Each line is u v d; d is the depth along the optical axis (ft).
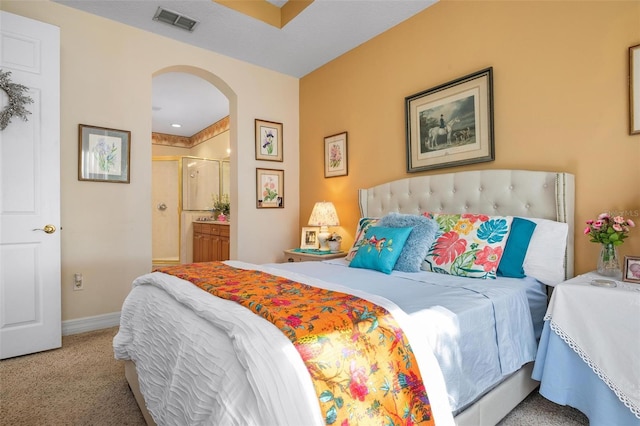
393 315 3.66
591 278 5.33
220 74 11.39
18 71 7.30
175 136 23.29
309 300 3.92
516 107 7.23
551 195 6.46
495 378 4.47
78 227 8.86
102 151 9.18
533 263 6.15
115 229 9.40
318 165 12.53
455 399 3.85
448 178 8.21
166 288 4.93
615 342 4.37
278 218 12.84
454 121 8.27
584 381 4.66
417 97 9.07
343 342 3.10
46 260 7.63
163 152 22.81
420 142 9.04
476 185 7.68
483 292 5.05
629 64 5.73
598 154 6.12
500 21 7.48
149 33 9.97
